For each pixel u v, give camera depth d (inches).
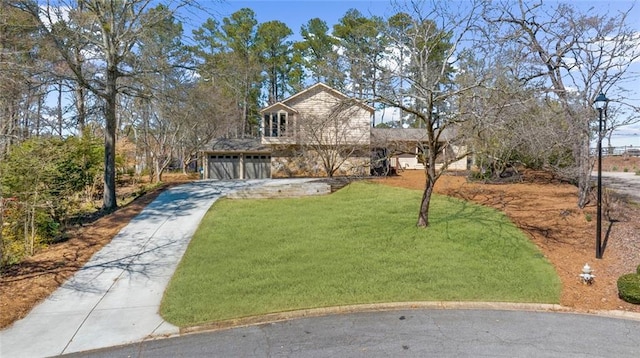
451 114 395.5
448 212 502.0
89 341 228.5
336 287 297.4
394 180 771.4
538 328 235.8
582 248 364.8
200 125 1070.4
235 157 1008.9
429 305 270.5
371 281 307.9
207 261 356.5
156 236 435.8
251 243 404.8
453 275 318.0
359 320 249.9
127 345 223.8
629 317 251.6
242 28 1443.2
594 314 256.5
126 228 466.3
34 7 511.8
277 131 928.9
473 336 225.3
